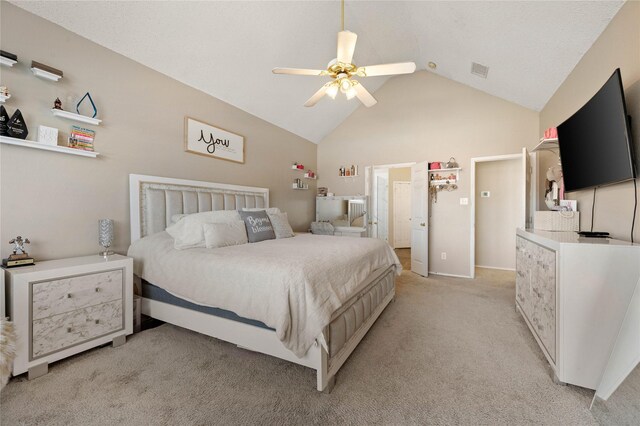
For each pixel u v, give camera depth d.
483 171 5.21
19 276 1.64
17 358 1.62
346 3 3.15
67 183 2.22
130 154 2.64
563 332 1.60
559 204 2.85
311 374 1.75
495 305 3.07
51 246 2.13
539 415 1.41
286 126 4.83
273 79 3.68
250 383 1.65
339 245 2.62
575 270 1.57
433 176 4.65
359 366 1.86
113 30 2.37
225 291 1.83
